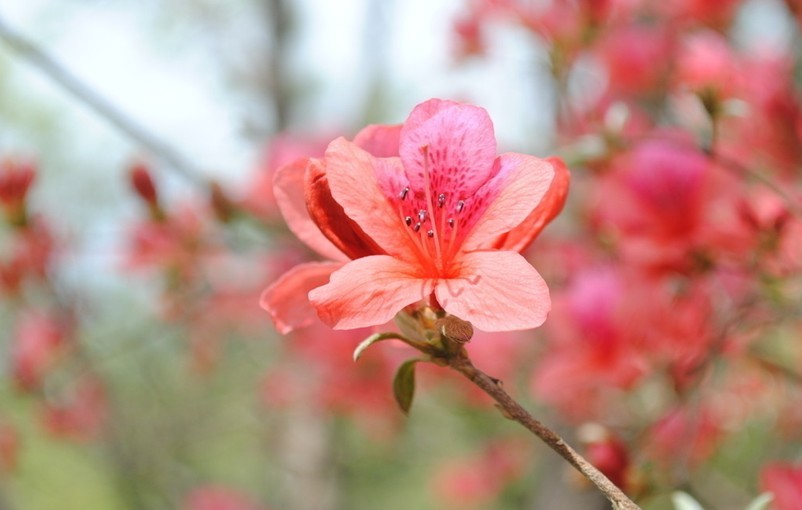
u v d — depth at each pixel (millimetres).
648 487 529
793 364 767
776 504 526
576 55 760
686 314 635
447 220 433
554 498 943
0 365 1141
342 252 437
